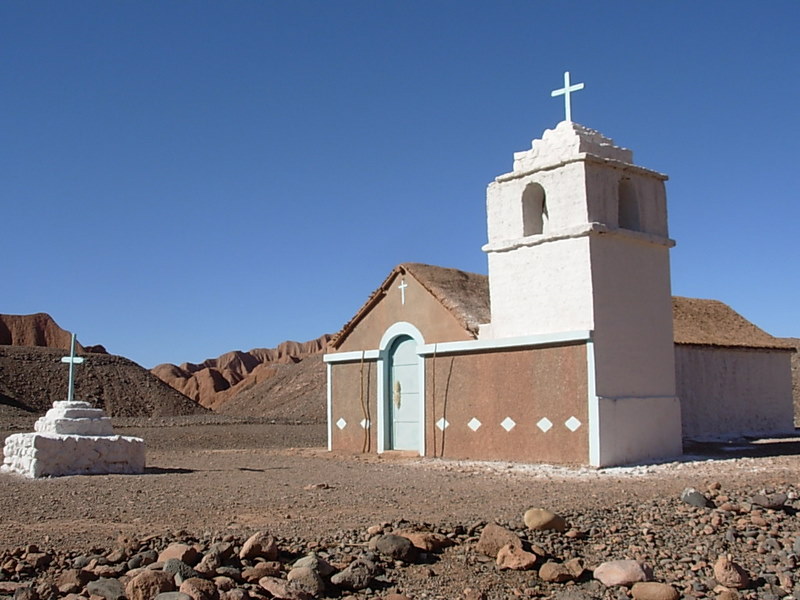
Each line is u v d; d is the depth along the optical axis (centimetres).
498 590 810
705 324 2603
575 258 1772
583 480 1461
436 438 2005
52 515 1045
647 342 1848
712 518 1073
